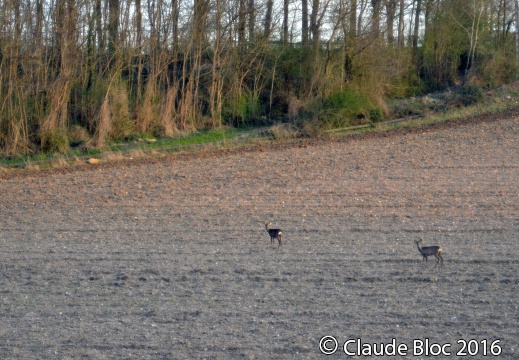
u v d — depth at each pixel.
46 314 35.03
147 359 28.94
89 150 108.12
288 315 34.09
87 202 68.88
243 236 52.53
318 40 131.62
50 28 114.25
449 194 68.06
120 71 120.56
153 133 119.75
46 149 107.69
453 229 53.25
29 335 31.98
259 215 60.62
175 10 125.44
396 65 137.50
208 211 63.03
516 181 74.25
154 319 33.97
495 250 46.25
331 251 46.94
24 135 108.31
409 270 41.72
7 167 96.88
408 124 116.94
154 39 123.62
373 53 132.50
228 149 103.44
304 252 46.75
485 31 146.25
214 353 29.48
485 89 138.12
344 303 35.81
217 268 43.09
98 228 56.75
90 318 34.31
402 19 147.38
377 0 137.25
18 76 112.69
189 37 125.81
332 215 59.81
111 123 114.31
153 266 43.94
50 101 111.25
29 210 65.38
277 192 71.88
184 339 31.12
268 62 133.25
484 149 95.19
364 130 115.44
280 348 29.91
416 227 54.28
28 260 46.12
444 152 94.12
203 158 96.19
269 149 101.69
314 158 92.69
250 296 37.28
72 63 113.75
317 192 71.19
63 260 46.00
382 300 36.12
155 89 124.19
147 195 72.12
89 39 119.75
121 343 30.75
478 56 145.75
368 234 52.19
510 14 150.12
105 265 44.47
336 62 129.38
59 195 72.88
